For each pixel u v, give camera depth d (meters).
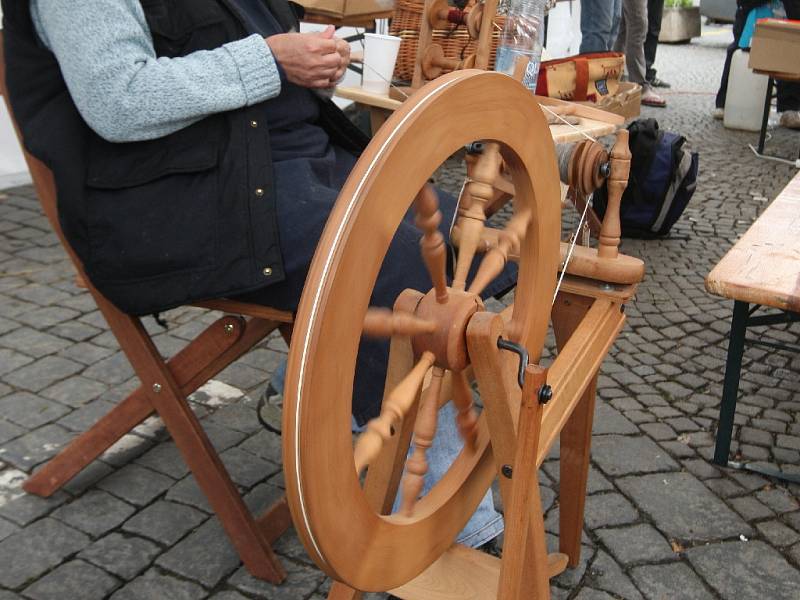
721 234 4.27
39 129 1.46
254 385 2.62
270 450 2.28
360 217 0.78
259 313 1.58
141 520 1.99
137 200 1.47
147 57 1.45
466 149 1.13
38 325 2.92
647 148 3.93
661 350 3.00
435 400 1.10
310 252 1.49
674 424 2.50
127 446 2.29
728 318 3.28
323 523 0.83
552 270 1.26
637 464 2.28
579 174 1.48
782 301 1.79
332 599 1.26
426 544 1.07
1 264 3.39
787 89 6.40
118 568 1.83
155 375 1.72
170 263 1.48
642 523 2.04
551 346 3.00
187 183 1.49
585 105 2.78
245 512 1.79
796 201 2.45
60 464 2.01
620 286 1.53
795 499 2.16
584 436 1.70
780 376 2.81
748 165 5.52
